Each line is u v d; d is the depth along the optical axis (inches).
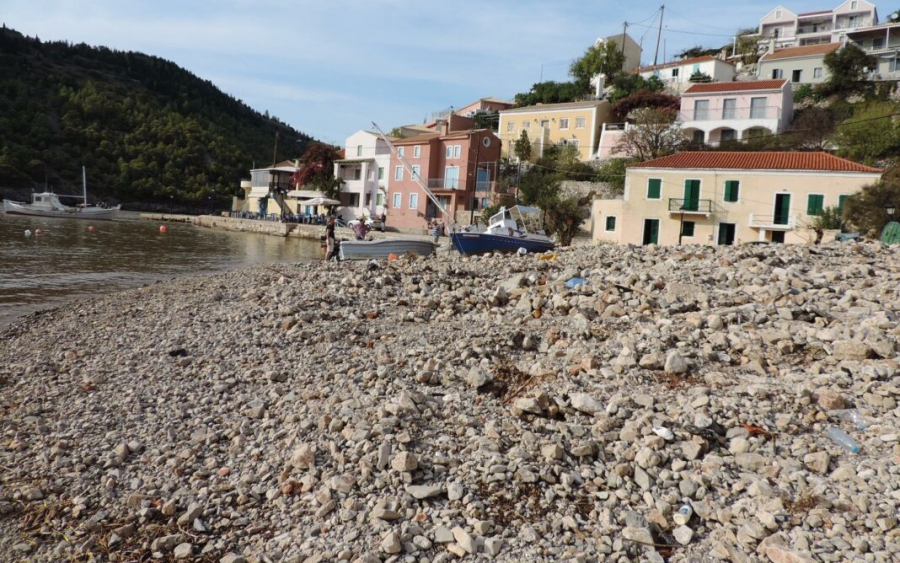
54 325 628.1
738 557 227.0
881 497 247.4
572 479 272.7
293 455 297.4
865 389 333.1
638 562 229.5
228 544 249.1
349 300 608.4
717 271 610.5
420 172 2864.2
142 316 631.2
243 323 550.3
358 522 251.3
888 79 2787.9
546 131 3051.2
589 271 655.1
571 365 397.4
